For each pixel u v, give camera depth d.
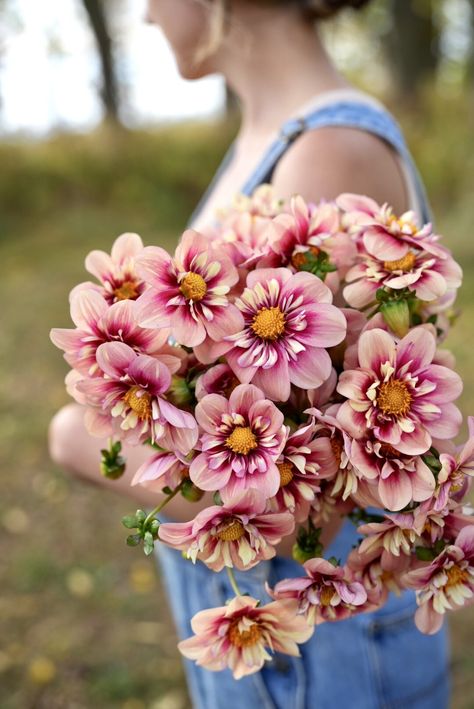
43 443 3.71
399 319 0.83
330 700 1.14
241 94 1.27
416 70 10.90
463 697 2.14
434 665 1.18
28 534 3.02
